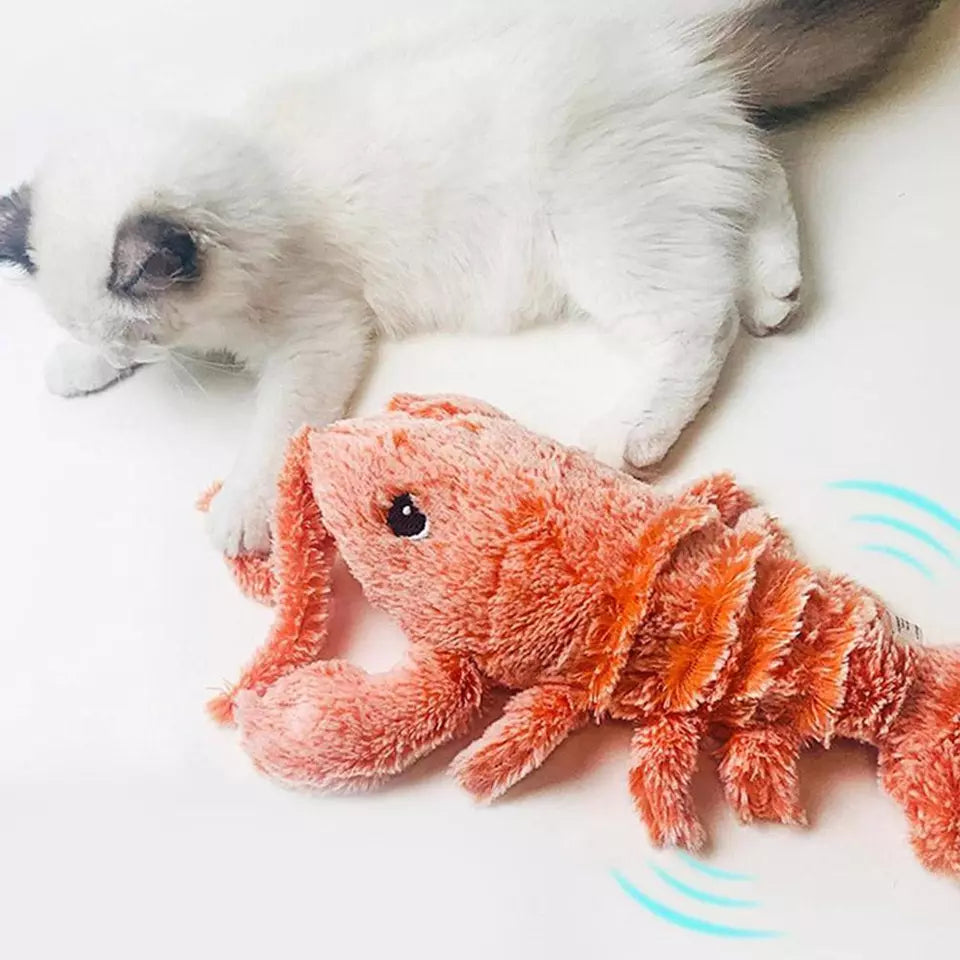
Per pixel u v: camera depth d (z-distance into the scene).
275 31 0.61
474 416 0.44
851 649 0.39
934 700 0.40
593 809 0.42
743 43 0.50
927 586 0.44
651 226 0.48
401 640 0.47
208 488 0.51
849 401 0.48
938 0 0.53
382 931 0.41
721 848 0.41
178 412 0.54
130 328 0.47
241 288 0.48
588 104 0.47
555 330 0.52
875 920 0.39
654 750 0.41
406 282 0.52
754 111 0.52
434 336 0.53
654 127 0.48
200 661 0.48
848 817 0.41
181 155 0.47
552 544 0.41
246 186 0.47
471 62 0.49
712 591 0.40
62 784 0.46
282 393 0.50
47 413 0.55
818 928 0.39
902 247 0.51
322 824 0.43
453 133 0.48
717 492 0.45
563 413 0.50
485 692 0.43
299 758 0.42
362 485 0.42
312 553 0.46
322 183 0.50
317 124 0.50
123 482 0.53
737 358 0.50
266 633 0.48
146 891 0.43
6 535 0.52
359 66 0.51
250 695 0.44
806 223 0.52
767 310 0.49
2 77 0.64
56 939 0.43
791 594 0.40
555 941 0.40
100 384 0.55
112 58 0.63
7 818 0.46
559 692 0.42
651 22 0.51
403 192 0.49
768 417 0.48
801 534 0.46
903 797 0.39
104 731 0.47
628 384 0.50
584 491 0.41
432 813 0.43
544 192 0.48
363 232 0.50
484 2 0.56
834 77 0.53
